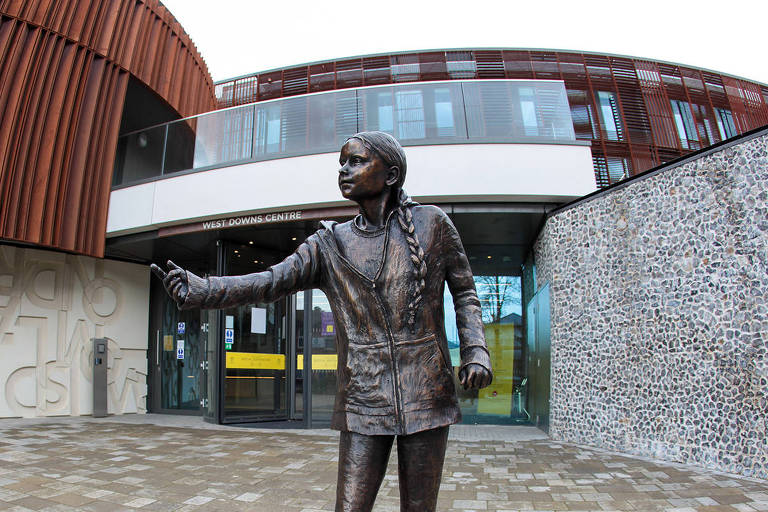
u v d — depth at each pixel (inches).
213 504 172.9
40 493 183.0
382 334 60.2
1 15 348.8
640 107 523.5
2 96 344.2
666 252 260.4
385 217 64.2
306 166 339.6
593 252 301.7
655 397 258.8
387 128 336.8
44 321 408.5
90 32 387.9
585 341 301.7
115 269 459.5
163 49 448.5
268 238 393.1
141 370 470.6
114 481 201.6
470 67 551.8
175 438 312.8
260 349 406.6
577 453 267.9
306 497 181.8
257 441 305.3
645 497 181.3
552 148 322.0
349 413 59.7
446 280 68.5
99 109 395.5
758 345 215.6
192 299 56.7
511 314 418.0
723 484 198.5
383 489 196.7
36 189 357.7
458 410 61.9
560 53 551.8
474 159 321.4
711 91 558.6
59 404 410.3
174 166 381.7
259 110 363.9
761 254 218.5
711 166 242.4
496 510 167.0
